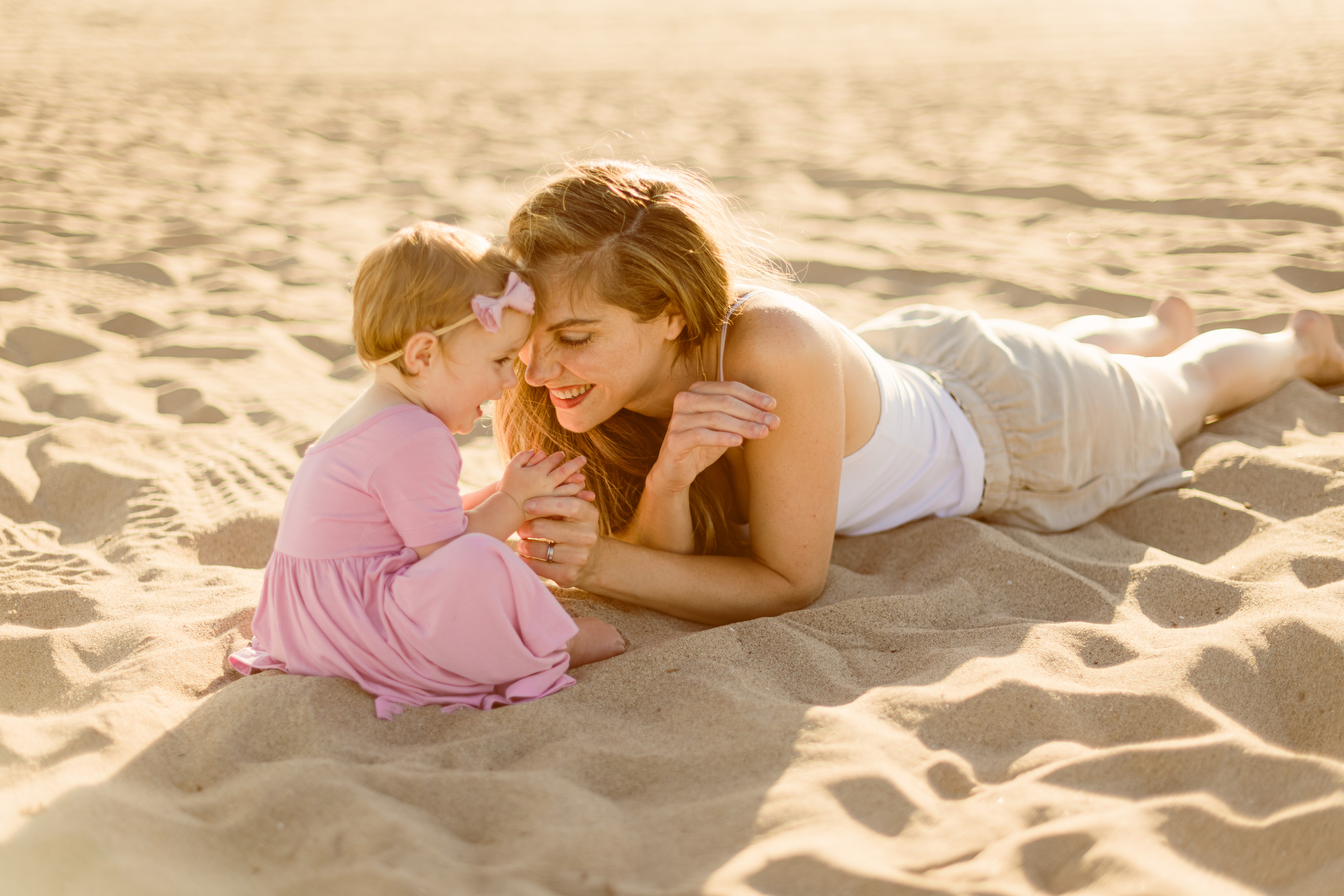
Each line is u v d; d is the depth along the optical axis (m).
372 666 2.06
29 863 1.56
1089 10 17.53
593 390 2.30
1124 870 1.52
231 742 1.87
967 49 13.58
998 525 2.91
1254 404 3.57
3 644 2.28
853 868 1.50
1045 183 6.84
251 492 3.17
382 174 7.76
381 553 2.10
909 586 2.61
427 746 1.92
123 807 1.68
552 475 2.35
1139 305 4.71
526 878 1.50
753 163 7.93
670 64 13.20
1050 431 2.84
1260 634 2.15
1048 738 1.91
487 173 7.73
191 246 5.98
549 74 12.49
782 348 2.32
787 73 12.27
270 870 1.54
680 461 2.34
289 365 4.36
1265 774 1.74
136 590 2.61
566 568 2.36
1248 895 1.53
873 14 18.30
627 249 2.17
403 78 12.13
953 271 5.32
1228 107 8.72
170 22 17.28
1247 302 4.54
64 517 3.12
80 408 3.87
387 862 1.51
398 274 2.05
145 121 9.41
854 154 8.13
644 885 1.50
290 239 6.19
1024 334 3.03
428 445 2.06
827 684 2.13
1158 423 3.11
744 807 1.66
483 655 2.06
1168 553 2.83
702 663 2.15
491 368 2.14
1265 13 15.45
